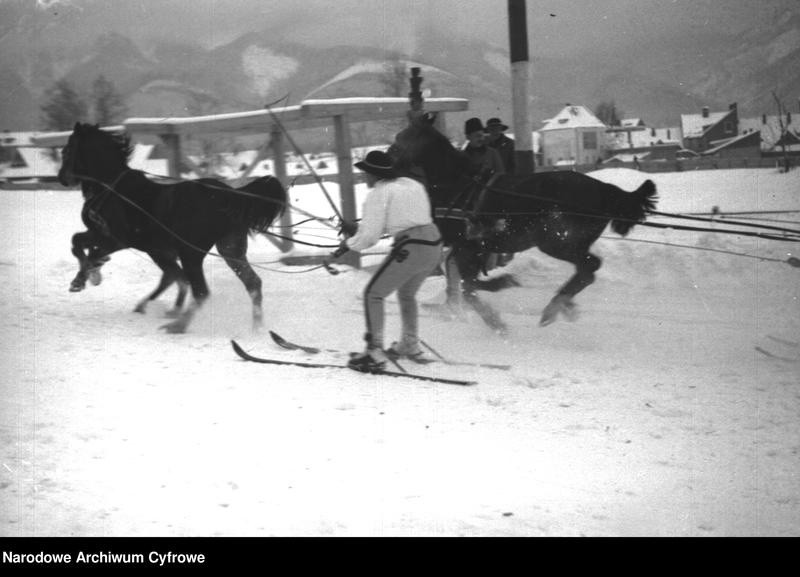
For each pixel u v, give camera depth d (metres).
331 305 10.71
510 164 11.41
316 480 4.75
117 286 12.43
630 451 5.37
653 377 7.11
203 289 9.20
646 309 10.25
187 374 7.14
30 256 15.31
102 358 7.67
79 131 9.76
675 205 25.30
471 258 8.97
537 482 4.83
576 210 8.70
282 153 14.01
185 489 4.55
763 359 7.71
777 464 5.16
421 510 4.37
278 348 8.24
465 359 7.87
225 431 5.59
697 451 5.38
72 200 26.92
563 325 9.38
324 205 22.08
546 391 6.71
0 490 4.44
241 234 9.29
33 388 6.53
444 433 5.66
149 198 9.65
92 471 4.77
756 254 14.05
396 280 7.21
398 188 7.16
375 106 13.15
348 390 6.70
